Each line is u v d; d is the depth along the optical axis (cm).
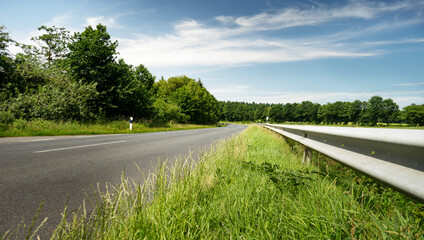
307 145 430
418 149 134
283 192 248
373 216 166
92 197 278
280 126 919
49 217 220
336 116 12850
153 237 161
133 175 380
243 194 233
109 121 1869
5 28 1562
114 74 2094
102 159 519
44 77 1642
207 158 355
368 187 259
